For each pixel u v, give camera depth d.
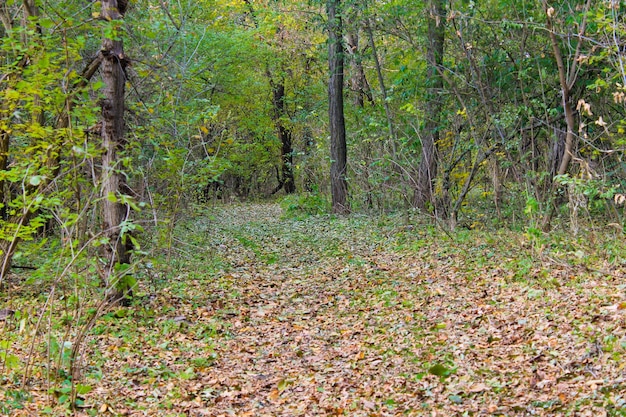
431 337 7.87
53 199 6.81
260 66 32.62
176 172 11.23
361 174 20.77
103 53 9.32
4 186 10.08
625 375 5.53
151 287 11.30
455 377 6.38
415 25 16.59
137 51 12.65
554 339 6.88
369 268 12.76
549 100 14.70
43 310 6.52
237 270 13.51
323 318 9.47
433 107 16.38
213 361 7.60
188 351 7.98
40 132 7.40
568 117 12.16
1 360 7.00
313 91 34.41
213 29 24.17
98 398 6.28
